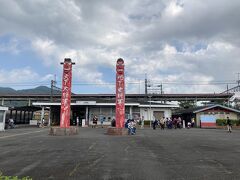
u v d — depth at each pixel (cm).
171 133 2780
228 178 813
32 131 3114
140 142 1789
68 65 2619
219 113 4884
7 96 7319
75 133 2558
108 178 813
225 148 1491
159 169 934
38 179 804
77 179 803
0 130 3238
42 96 7219
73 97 7000
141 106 4769
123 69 2683
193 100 7169
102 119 4403
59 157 1183
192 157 1182
